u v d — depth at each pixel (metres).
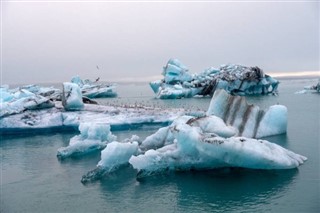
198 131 25.06
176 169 24.72
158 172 24.27
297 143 31.84
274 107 36.34
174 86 92.00
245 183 21.81
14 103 47.06
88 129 32.53
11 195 21.61
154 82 101.75
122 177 23.92
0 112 44.12
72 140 32.88
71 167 27.03
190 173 24.23
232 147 23.12
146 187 21.97
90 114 46.44
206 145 23.55
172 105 71.25
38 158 30.41
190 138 23.98
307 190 20.23
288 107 61.75
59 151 30.45
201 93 92.19
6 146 36.19
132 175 24.27
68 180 23.95
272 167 23.81
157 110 48.16
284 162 23.75
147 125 43.97
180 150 24.56
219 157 23.62
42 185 23.20
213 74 96.75
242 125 34.25
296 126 41.00
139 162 23.70
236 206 18.64
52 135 41.69
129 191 21.42
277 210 17.94
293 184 21.25
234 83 90.50
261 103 71.06
